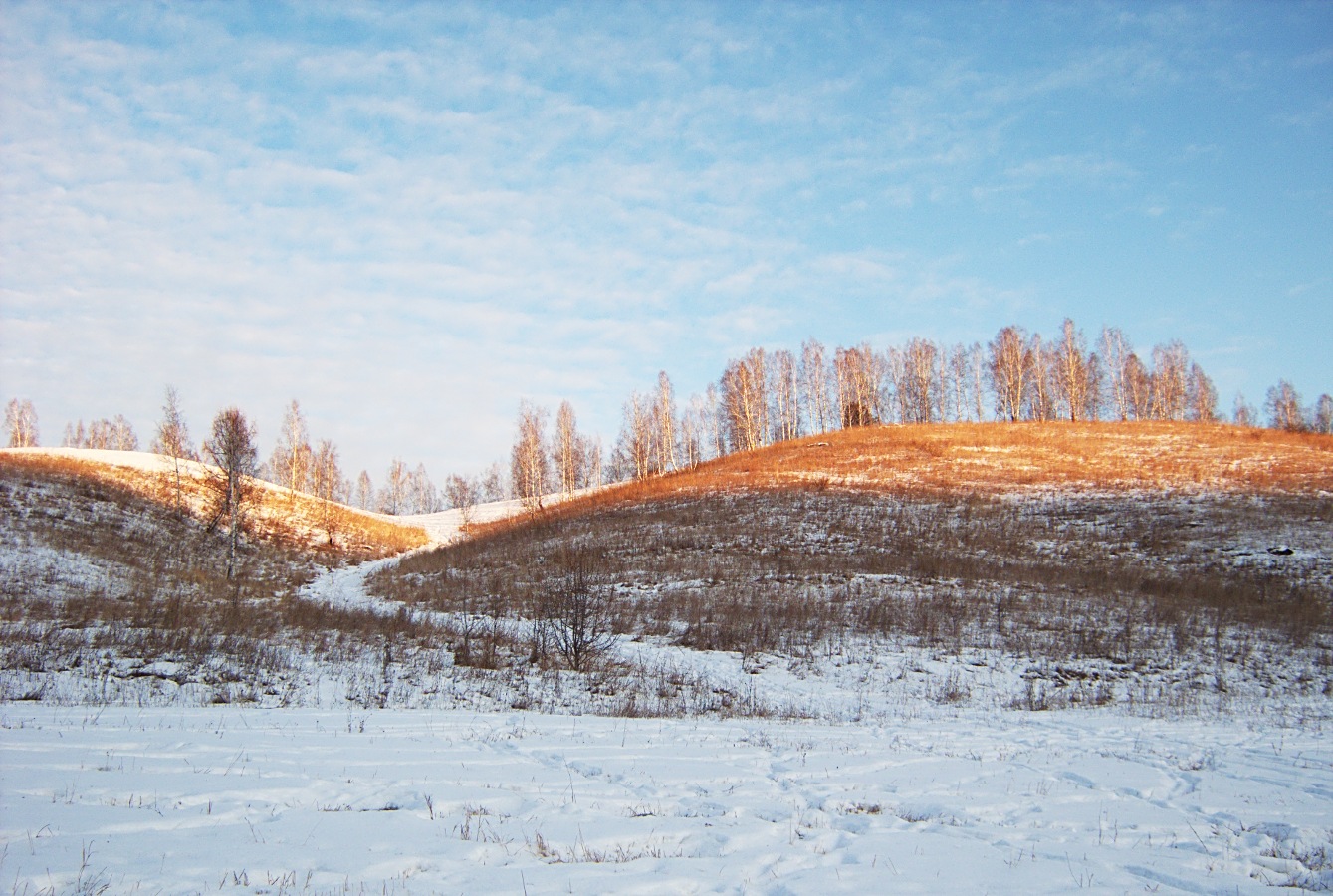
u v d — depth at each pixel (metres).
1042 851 7.60
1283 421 105.31
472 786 8.73
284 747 10.09
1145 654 24.44
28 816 6.41
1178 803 9.96
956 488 48.94
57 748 9.05
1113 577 32.88
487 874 6.01
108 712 12.25
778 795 9.32
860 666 22.97
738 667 22.55
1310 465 50.06
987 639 25.38
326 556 50.97
